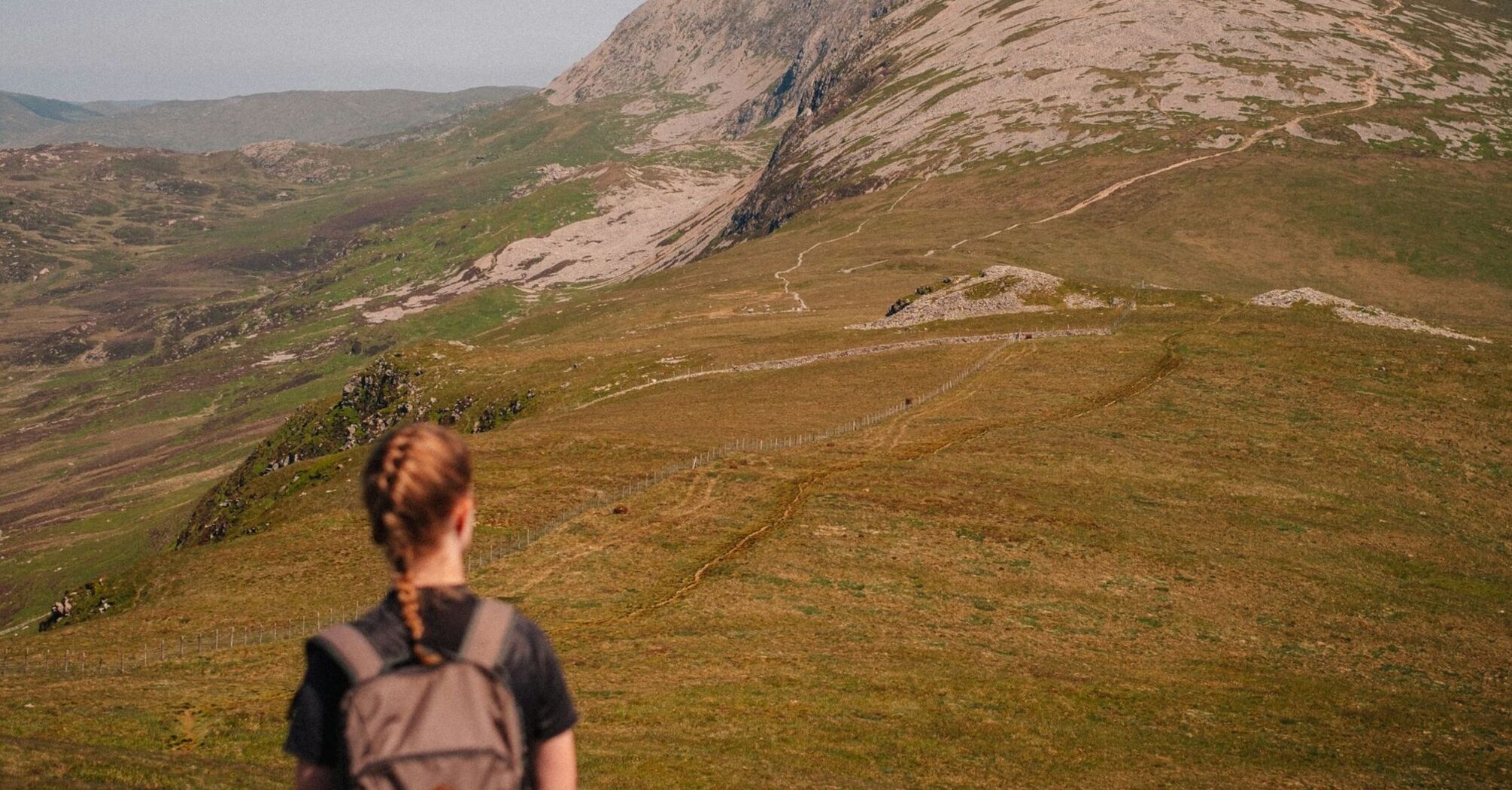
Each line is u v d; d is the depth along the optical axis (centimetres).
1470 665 4172
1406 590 4934
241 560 5688
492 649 432
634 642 3909
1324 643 4334
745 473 6266
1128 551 5138
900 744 2983
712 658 3719
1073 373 8450
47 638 4638
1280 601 4728
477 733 411
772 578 4706
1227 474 6281
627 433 7712
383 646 429
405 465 435
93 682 3603
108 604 5509
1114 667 3912
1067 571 4906
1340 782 2962
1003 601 4575
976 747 3002
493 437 7669
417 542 441
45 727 2978
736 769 2656
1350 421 7125
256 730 3042
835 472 6216
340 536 6022
